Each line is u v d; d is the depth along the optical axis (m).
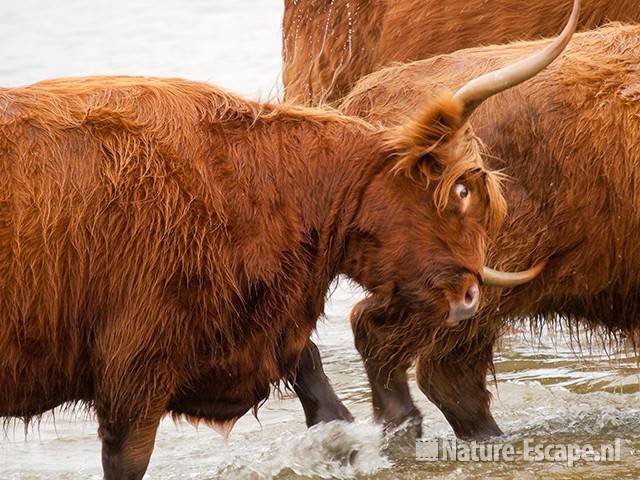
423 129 9.95
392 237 10.21
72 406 13.45
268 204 10.23
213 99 10.40
